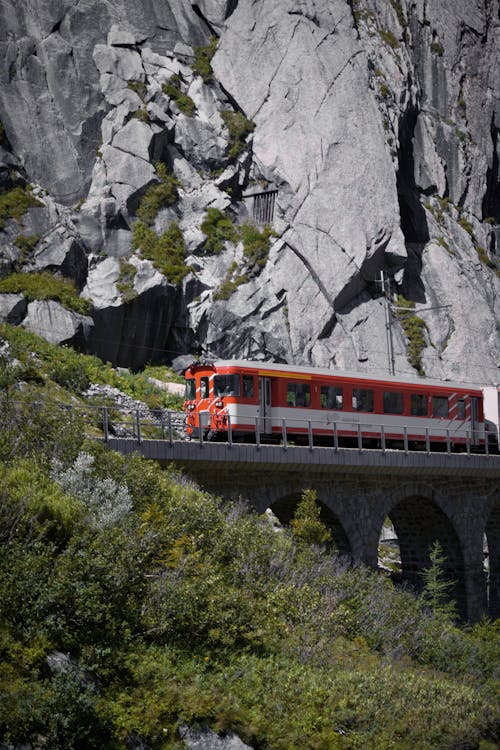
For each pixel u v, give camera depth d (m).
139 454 20.83
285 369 29.17
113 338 49.69
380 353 58.81
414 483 30.98
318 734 13.83
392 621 20.38
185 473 23.31
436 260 66.38
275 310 55.62
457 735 15.52
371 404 31.64
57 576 13.28
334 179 60.09
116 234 53.97
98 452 19.55
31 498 14.89
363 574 22.64
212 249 56.19
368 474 28.94
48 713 11.20
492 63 81.38
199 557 17.17
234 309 54.00
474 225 74.56
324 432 29.88
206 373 28.77
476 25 81.38
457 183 74.75
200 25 64.31
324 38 63.81
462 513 33.25
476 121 78.88
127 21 60.88
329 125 61.28
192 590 15.38
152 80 59.97
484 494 34.78
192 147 59.22
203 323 53.16
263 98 62.00
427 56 77.00
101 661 12.83
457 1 80.62
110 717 11.94
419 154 71.75
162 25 62.19
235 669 14.52
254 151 60.88
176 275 52.84
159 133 57.75
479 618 33.09
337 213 59.38
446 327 63.84
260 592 17.58
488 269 71.62
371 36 71.00
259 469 25.22
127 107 57.34
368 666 17.12
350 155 61.00
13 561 13.12
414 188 70.06
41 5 57.91
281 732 13.48
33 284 47.22
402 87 69.38
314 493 24.70
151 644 14.05
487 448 34.38
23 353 35.69
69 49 57.78
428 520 33.38
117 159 55.88
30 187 53.09
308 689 14.89
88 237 52.91
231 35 63.50
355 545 28.09
